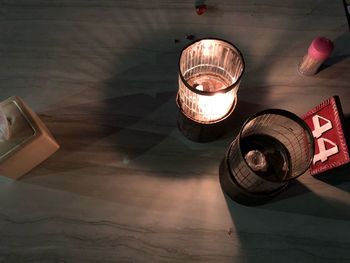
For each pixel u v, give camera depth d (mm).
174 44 687
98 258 564
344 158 515
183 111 552
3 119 517
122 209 591
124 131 635
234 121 638
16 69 672
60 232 578
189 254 565
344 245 570
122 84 664
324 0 712
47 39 693
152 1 715
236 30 692
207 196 598
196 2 711
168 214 587
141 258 564
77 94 657
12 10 711
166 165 616
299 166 511
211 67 580
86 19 707
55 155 618
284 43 685
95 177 609
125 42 690
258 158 539
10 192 598
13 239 573
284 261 562
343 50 679
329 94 651
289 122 497
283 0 712
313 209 588
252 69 667
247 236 575
